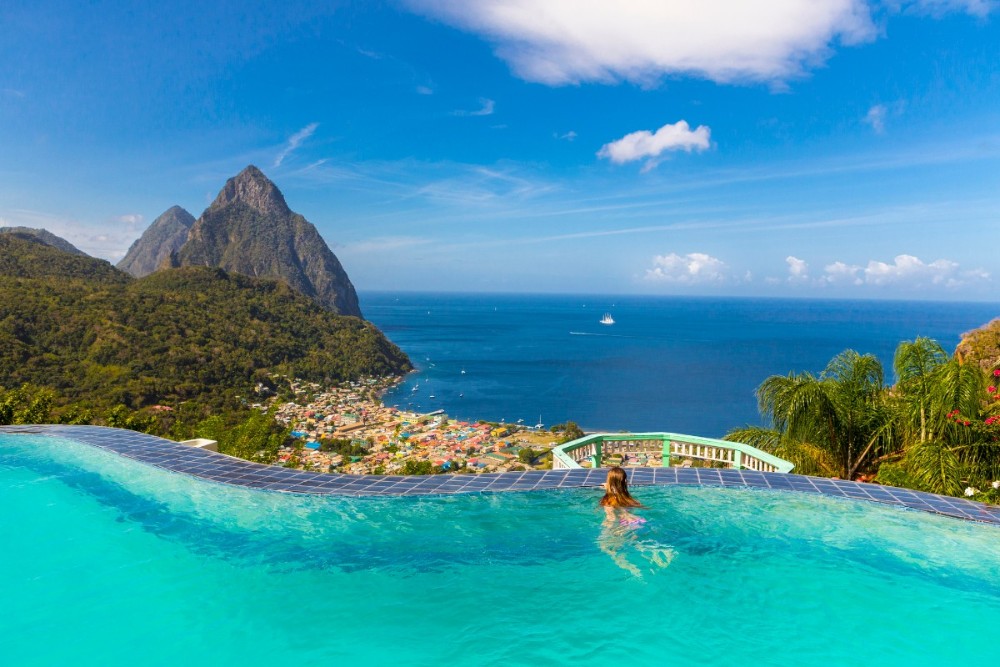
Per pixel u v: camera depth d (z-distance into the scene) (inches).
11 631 174.2
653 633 169.6
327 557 215.9
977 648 161.6
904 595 187.0
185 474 288.2
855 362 410.9
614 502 246.7
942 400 345.7
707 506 251.4
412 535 230.4
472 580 200.2
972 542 209.2
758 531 227.6
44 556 219.6
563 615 179.8
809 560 208.7
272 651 163.8
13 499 268.8
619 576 200.1
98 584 199.0
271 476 285.1
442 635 170.6
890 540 219.1
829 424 387.5
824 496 250.4
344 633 172.4
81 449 341.4
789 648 160.7
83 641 168.4
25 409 568.4
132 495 271.9
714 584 195.5
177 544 226.4
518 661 159.3
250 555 217.3
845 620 174.7
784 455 389.7
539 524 239.8
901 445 376.2
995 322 618.5
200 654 164.7
